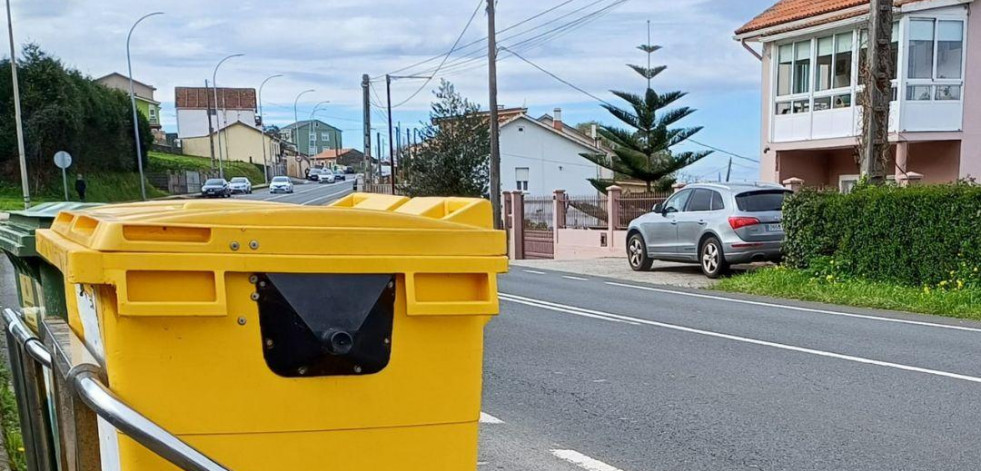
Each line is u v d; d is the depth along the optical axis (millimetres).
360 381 2158
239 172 78438
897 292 11211
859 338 8312
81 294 2314
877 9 13203
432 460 2268
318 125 154750
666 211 16125
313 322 2090
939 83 20250
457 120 32188
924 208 11406
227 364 2020
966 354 7430
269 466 2086
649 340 8258
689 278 15141
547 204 25281
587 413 5590
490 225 2521
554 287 13461
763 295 12289
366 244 2131
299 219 2090
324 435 2133
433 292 2219
